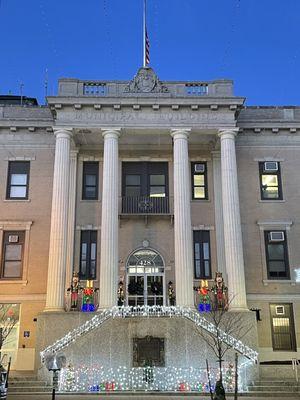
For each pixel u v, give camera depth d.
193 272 26.83
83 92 26.95
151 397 19.73
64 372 21.48
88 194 28.84
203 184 29.19
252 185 28.59
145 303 27.48
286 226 28.11
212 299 26.05
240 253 25.08
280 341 26.59
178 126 26.42
